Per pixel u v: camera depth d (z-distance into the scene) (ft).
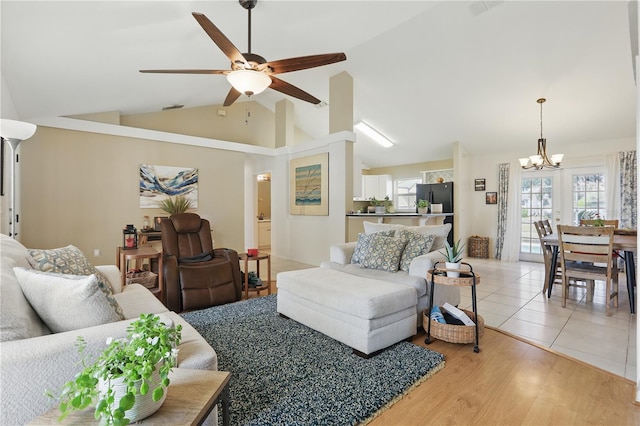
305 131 26.43
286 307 9.53
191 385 3.50
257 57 8.62
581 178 18.66
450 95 16.16
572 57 12.23
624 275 14.96
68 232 15.60
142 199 17.71
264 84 8.91
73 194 15.72
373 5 10.04
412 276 9.18
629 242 10.36
